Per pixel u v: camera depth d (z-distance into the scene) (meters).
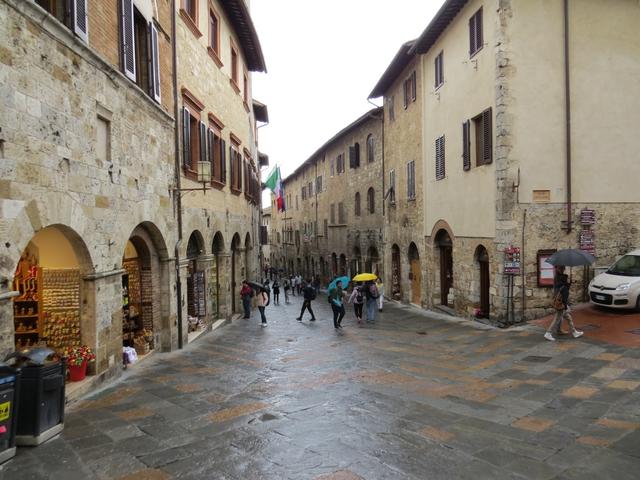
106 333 8.76
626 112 14.62
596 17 14.45
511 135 14.05
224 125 18.19
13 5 5.95
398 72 23.89
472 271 16.36
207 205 15.70
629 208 14.62
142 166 10.43
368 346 12.43
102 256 8.54
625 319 12.27
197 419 6.77
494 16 14.31
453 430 6.21
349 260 34.53
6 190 5.88
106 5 8.88
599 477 4.86
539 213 14.20
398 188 24.48
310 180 47.28
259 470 5.13
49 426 6.02
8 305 5.89
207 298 15.53
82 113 7.76
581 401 7.16
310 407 7.26
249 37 21.19
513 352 10.67
